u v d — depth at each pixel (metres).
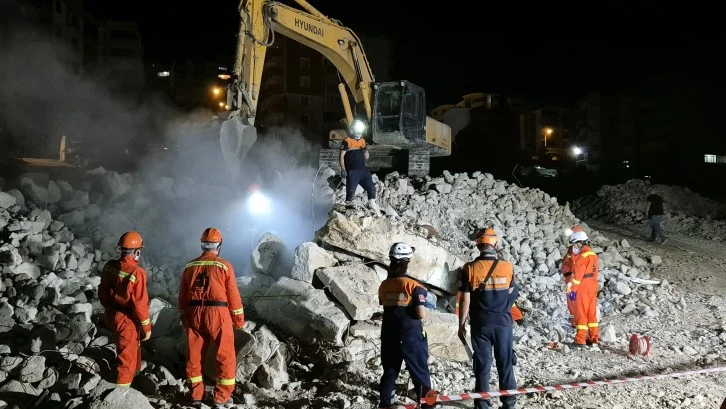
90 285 7.92
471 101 71.00
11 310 6.64
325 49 15.30
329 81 63.78
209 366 6.34
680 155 59.91
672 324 10.18
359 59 16.08
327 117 63.56
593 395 6.40
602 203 23.16
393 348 5.45
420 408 5.40
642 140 65.12
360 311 7.31
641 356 8.12
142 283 5.81
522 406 6.06
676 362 7.89
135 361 5.84
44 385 5.73
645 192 23.12
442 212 12.62
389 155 19.23
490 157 50.28
